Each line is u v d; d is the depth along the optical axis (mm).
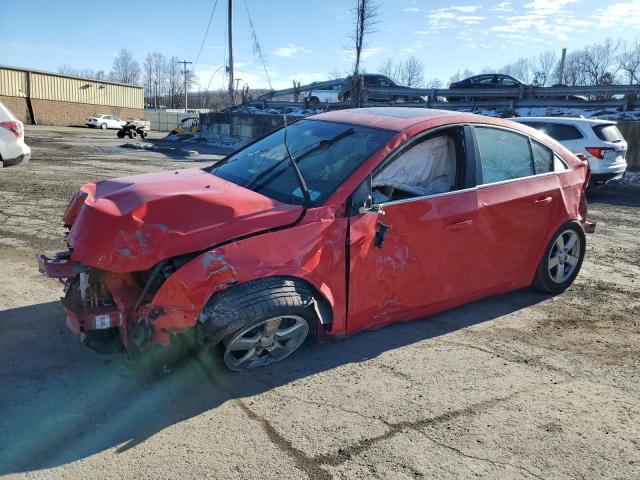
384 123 4109
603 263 6535
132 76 101000
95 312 3117
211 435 2822
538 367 3742
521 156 4660
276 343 3484
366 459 2686
